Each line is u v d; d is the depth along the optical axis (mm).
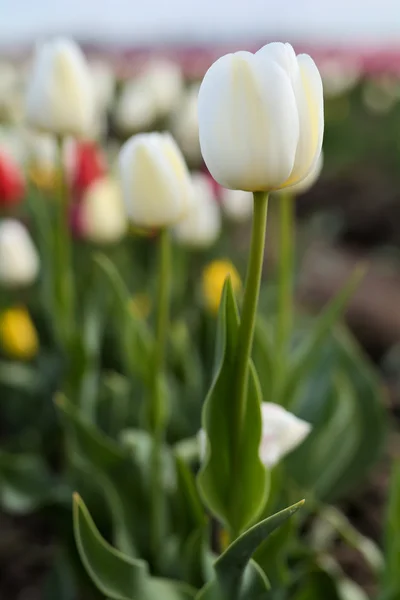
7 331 1144
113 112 2301
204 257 1414
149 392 738
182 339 1077
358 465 976
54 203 1283
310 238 1981
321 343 858
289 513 551
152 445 756
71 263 1288
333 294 1768
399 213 2412
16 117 1929
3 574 1017
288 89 521
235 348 579
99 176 1198
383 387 1450
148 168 653
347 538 867
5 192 1103
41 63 804
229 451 596
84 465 830
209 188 1288
